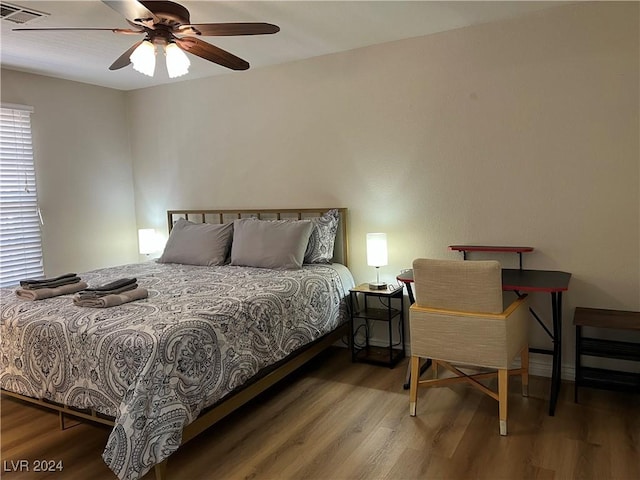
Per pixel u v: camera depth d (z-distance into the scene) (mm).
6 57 3521
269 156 4105
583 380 2682
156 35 2197
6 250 3857
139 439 1881
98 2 2510
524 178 3068
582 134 2871
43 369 2340
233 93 4227
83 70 3934
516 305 2553
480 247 3162
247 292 2779
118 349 2059
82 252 4445
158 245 4855
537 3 2797
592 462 2117
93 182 4535
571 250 2969
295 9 2727
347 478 2072
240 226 3828
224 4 2605
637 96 2707
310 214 3941
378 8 2756
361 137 3643
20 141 3922
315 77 3789
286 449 2324
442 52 3256
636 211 2771
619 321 2582
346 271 3682
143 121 4789
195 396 2125
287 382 3162
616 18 2723
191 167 4562
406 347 3615
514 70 3031
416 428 2484
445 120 3297
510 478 2027
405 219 3531
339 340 3883
